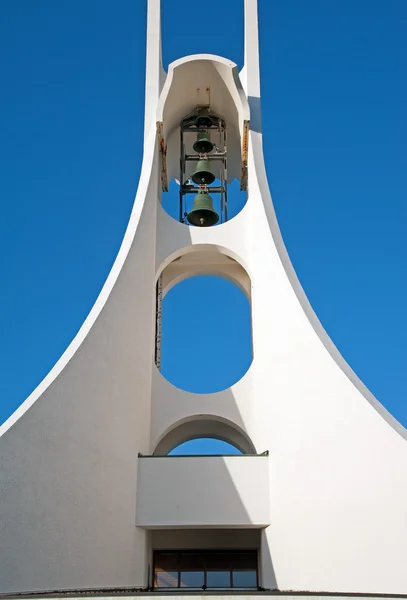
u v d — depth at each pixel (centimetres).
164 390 1148
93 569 879
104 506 930
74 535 854
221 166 1445
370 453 879
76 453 888
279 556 967
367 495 864
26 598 603
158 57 1415
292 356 1033
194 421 1308
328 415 944
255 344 1163
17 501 763
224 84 1330
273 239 1152
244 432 1134
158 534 1239
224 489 1034
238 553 1247
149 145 1312
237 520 1014
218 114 1405
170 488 1037
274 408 1054
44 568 788
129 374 1053
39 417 825
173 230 1263
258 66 1412
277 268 1116
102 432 955
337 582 859
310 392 981
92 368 955
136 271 1129
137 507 1026
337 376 949
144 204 1205
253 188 1263
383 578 817
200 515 1020
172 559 1245
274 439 1039
